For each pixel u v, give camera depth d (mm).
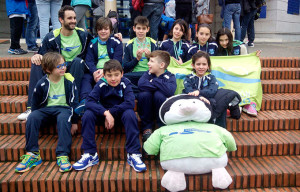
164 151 2406
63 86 2854
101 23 3256
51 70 2686
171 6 5461
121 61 3404
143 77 3010
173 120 2523
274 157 2852
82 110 2996
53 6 4465
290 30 10922
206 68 3021
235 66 3500
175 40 3801
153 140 2520
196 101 2525
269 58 4527
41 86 2738
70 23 3139
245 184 2527
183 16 5410
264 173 2531
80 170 2545
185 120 2535
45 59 2668
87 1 4434
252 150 2844
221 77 3439
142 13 4633
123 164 2672
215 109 2812
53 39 3256
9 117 3201
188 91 2965
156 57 2887
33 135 2617
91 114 2627
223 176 2357
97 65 3412
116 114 2748
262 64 4492
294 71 4184
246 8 5754
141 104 2889
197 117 2508
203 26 3631
